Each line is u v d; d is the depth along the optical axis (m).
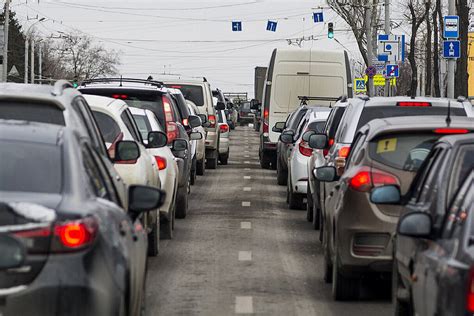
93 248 13.73
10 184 14.36
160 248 34.56
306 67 72.31
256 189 59.50
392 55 123.50
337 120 37.38
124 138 28.44
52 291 13.41
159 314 23.53
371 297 25.84
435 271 14.71
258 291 26.70
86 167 15.33
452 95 85.12
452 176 16.72
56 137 15.37
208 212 46.41
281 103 73.00
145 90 39.12
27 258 13.41
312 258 32.69
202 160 69.31
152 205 17.73
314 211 40.06
